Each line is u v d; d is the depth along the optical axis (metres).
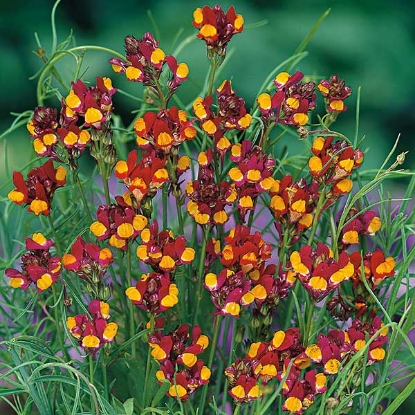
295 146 1.87
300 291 1.00
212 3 2.09
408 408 1.18
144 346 0.98
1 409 1.08
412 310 0.89
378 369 0.95
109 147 0.88
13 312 1.06
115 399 0.92
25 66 2.09
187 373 0.85
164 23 2.07
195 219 0.89
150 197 0.87
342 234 0.91
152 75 0.90
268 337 0.91
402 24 2.12
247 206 0.88
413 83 2.09
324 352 0.84
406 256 0.94
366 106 2.08
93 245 0.86
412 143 2.08
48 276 0.86
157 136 0.87
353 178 1.02
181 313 0.96
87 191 1.13
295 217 0.88
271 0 2.11
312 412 0.92
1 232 1.09
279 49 2.03
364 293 0.90
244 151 0.89
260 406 0.85
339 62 2.07
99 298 0.87
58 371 0.90
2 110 2.07
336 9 2.10
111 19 2.12
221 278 0.85
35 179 0.88
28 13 2.11
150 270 1.02
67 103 0.87
